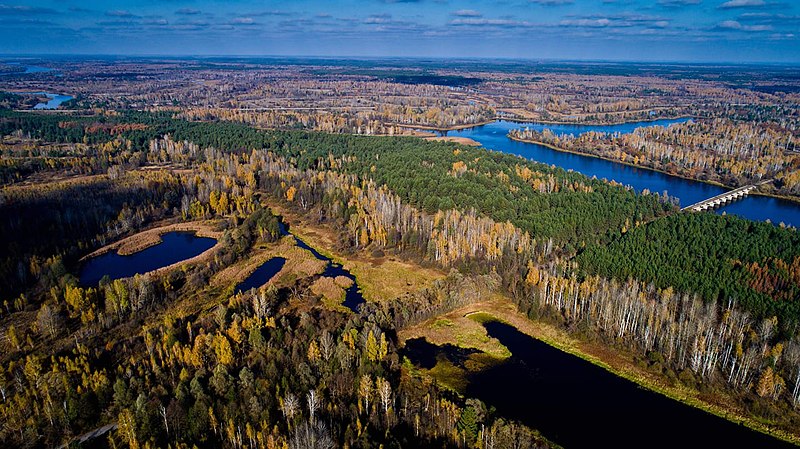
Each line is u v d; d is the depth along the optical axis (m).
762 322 135.25
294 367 117.81
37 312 146.88
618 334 139.88
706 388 119.88
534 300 152.12
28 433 97.38
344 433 99.31
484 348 137.62
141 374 112.69
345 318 147.12
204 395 104.44
